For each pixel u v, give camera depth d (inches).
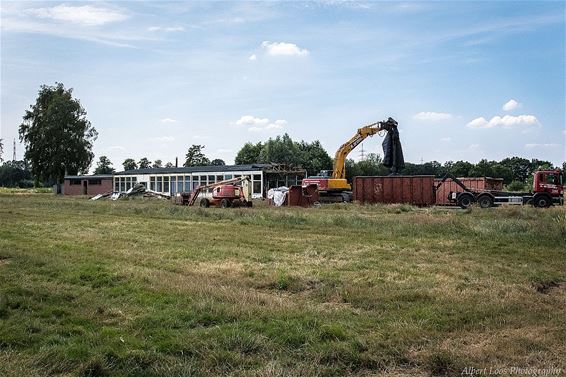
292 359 239.1
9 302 316.5
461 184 1556.3
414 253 585.0
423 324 291.3
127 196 2191.2
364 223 893.2
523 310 326.0
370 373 230.7
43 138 3262.8
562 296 388.8
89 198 2255.2
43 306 315.3
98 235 737.6
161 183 2417.6
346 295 366.3
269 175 2054.6
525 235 725.9
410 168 4190.5
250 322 284.2
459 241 687.1
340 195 1737.2
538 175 1459.2
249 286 412.5
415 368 235.8
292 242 680.4
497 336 271.9
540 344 258.5
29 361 226.4
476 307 328.2
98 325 284.8
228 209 1243.8
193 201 1567.4
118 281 402.3
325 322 286.2
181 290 360.8
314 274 451.5
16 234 737.6
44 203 1592.0
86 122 3420.3
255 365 232.7
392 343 258.2
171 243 655.1
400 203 1609.3
